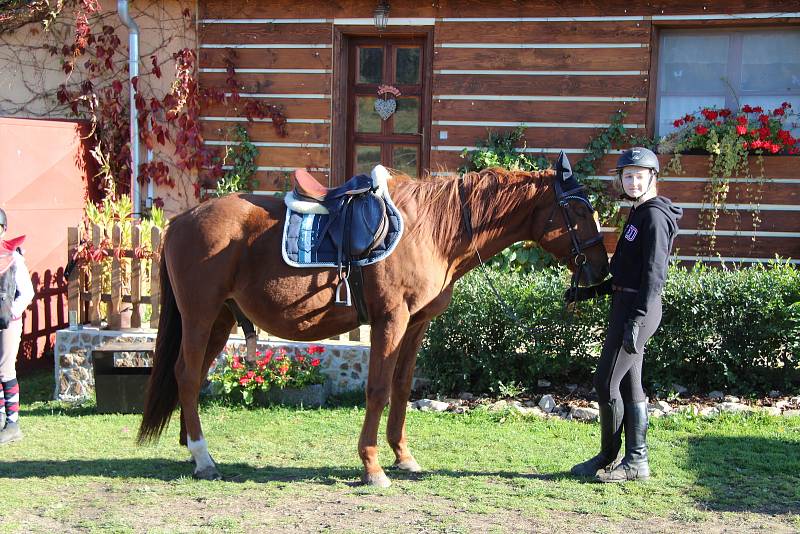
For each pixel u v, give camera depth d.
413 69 9.68
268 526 4.26
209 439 5.99
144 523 4.32
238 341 7.29
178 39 9.67
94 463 5.47
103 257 7.59
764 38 8.84
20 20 9.88
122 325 7.64
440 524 4.27
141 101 9.60
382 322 4.80
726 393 6.73
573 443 5.79
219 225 4.91
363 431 4.91
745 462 5.24
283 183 9.63
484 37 9.16
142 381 6.91
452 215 4.88
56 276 8.74
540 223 4.88
